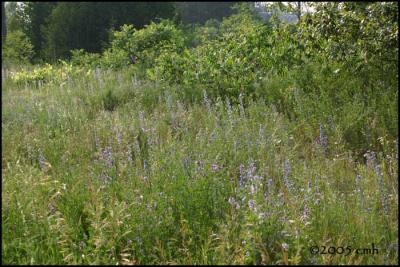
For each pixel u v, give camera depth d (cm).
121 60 1191
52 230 350
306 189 391
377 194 401
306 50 768
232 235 347
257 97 730
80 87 936
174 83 852
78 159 511
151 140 519
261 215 335
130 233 349
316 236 348
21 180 415
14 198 387
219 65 797
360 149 538
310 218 358
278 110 683
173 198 384
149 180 426
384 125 551
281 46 803
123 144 552
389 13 634
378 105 604
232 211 360
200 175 393
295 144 543
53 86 1007
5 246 332
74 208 384
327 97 628
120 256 343
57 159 507
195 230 358
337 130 544
